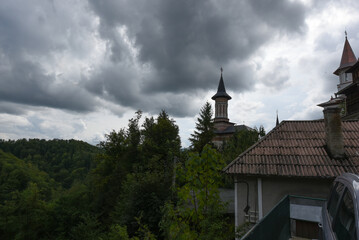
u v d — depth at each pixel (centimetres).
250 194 952
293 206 616
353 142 987
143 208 1720
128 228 1698
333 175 827
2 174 7769
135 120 3659
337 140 923
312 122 1219
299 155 966
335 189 371
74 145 16825
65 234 2650
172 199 1014
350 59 4150
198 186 521
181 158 2114
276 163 940
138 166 2859
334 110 948
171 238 505
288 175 870
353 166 855
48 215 2916
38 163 13612
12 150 15812
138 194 1808
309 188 884
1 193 5506
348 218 236
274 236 435
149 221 1625
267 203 917
